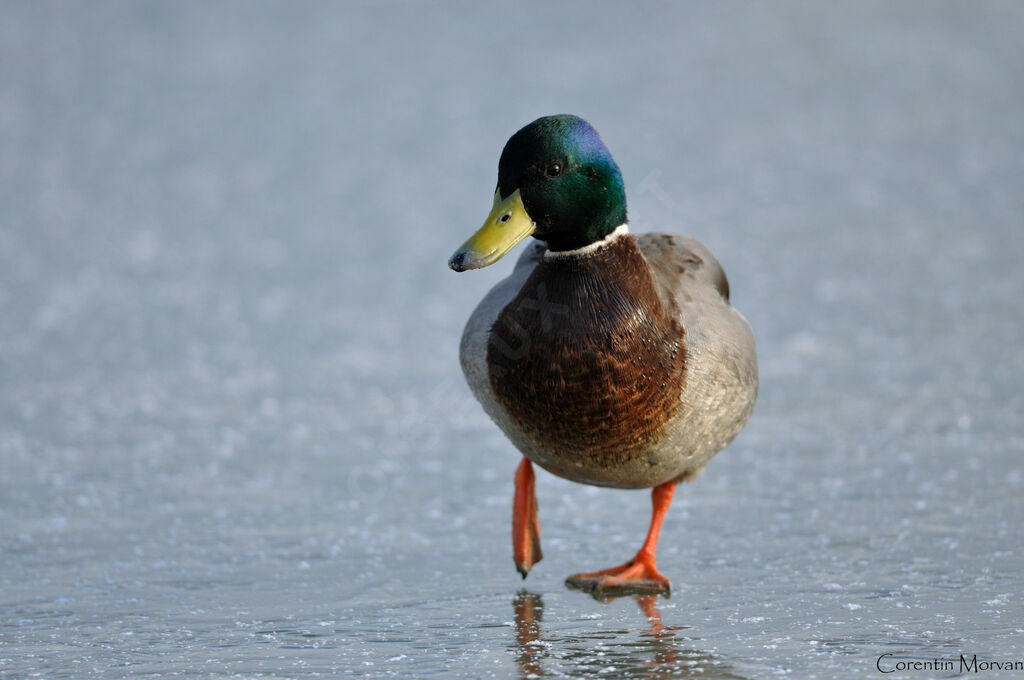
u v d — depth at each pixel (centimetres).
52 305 1490
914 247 1655
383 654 632
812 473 943
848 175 2014
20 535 831
